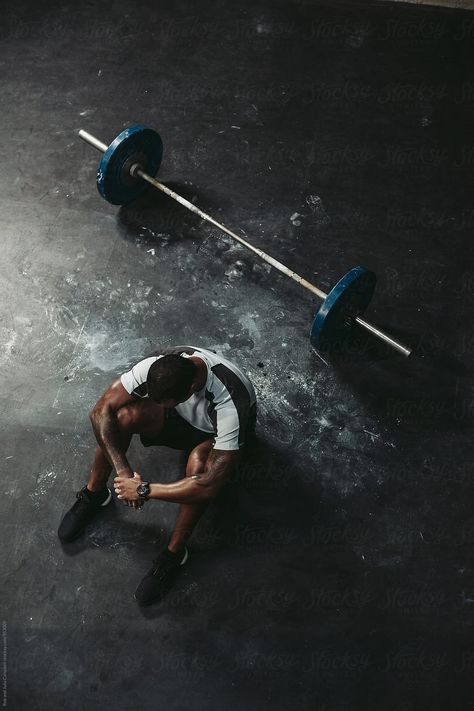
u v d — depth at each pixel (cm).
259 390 303
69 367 307
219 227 318
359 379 306
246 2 408
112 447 238
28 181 355
